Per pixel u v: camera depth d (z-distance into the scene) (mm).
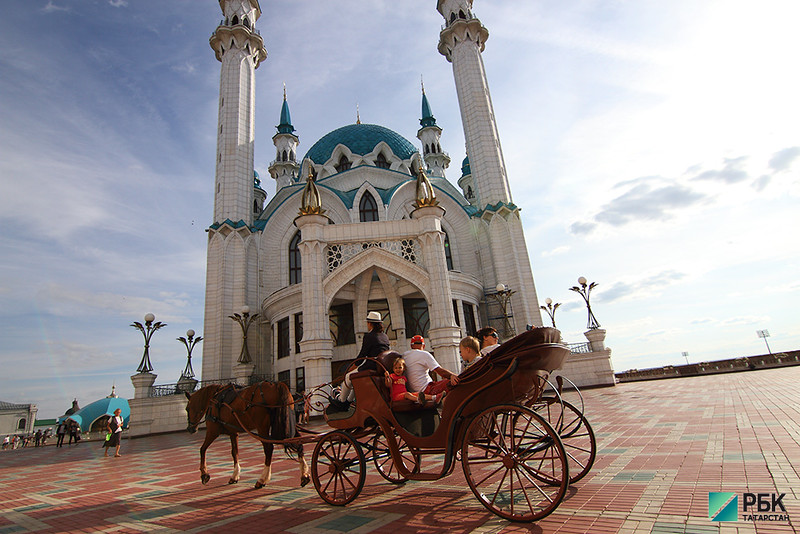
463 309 29359
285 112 59281
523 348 5070
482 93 38719
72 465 14320
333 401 7059
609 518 4543
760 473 5570
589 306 29062
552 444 5422
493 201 35312
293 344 26469
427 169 51719
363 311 26438
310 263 21375
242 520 5801
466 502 5793
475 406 5402
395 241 22766
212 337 30406
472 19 40438
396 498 6324
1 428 46406
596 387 27312
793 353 30250
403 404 6035
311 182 22562
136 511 6758
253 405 8117
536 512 4844
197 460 12727
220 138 36438
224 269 31625
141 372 26781
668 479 5754
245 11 40156
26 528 6227
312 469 6504
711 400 14492
